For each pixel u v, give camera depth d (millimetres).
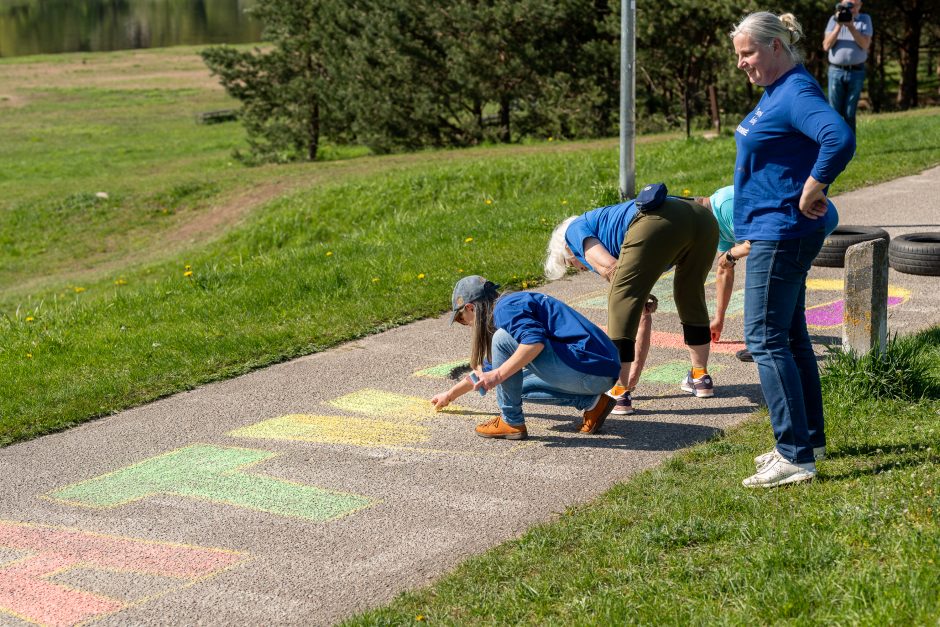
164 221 22000
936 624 2988
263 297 9266
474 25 29203
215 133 48469
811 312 7523
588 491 4707
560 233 5586
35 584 4051
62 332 8836
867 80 36562
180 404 6477
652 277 5348
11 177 38062
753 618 3213
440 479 4957
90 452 5668
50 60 82312
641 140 22188
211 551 4293
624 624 3279
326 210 18203
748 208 4289
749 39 4141
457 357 7172
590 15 28812
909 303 7504
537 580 3723
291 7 35406
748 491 4344
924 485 4078
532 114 30656
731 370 6422
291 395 6504
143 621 3730
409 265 9984
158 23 111062
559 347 5160
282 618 3715
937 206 11141
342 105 34219
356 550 4234
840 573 3420
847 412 5152
